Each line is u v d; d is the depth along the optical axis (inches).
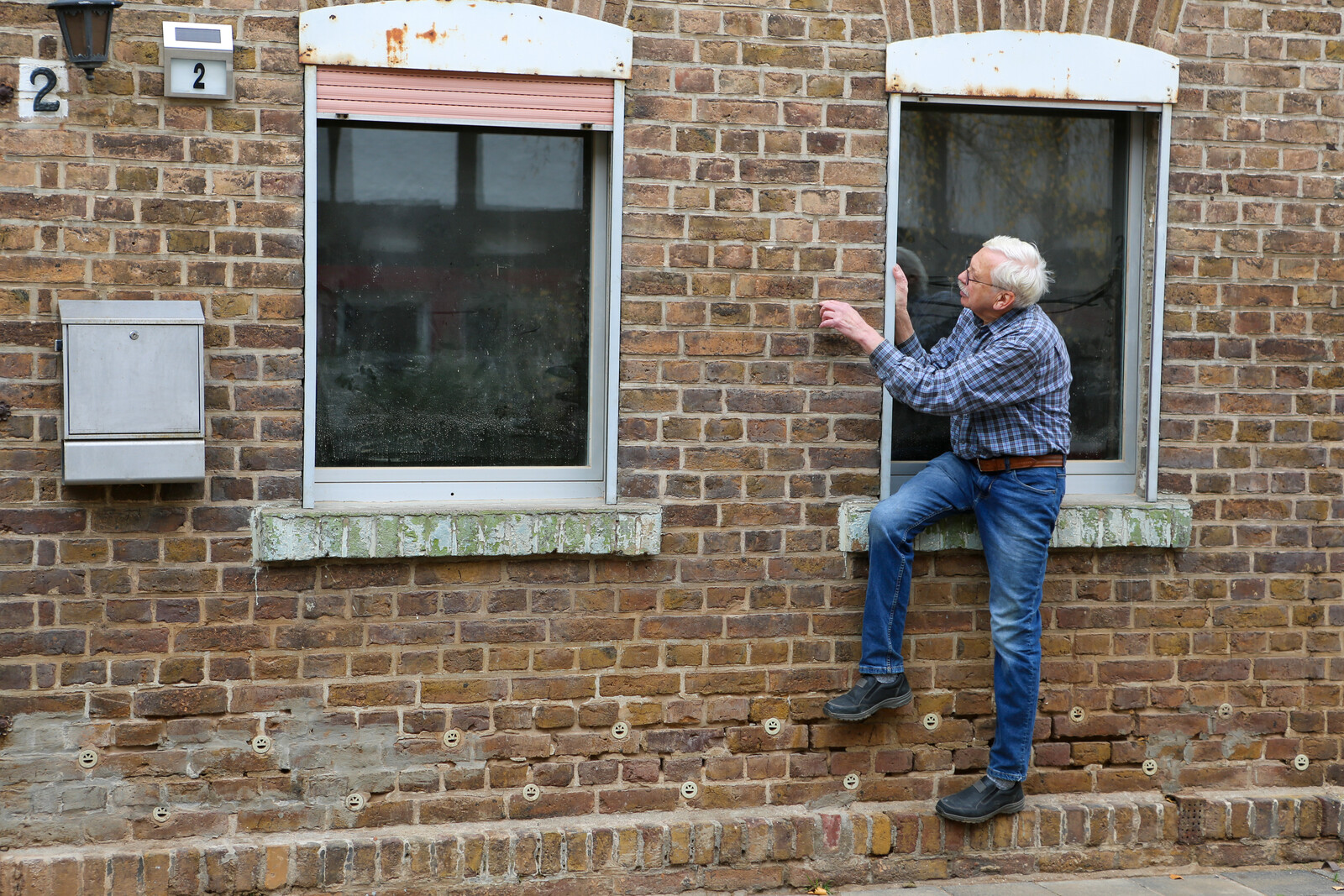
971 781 172.4
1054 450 158.7
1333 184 176.4
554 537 159.0
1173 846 174.2
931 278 175.3
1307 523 178.4
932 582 171.0
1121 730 176.1
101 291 148.9
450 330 164.9
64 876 147.7
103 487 150.3
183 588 152.8
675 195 161.9
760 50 162.9
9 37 145.3
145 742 152.8
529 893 158.4
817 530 167.5
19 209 146.4
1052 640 174.2
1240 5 173.0
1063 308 178.9
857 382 167.3
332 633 156.6
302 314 154.4
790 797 168.9
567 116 159.5
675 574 164.6
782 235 164.6
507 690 161.2
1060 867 171.2
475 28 155.7
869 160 166.1
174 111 149.6
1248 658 178.2
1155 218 172.7
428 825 159.8
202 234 151.1
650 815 164.9
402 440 164.2
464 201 163.9
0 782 149.4
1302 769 178.5
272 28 151.2
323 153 159.6
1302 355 176.9
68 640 150.3
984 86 167.5
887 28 165.8
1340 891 167.2
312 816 156.9
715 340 163.6
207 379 152.0
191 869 150.8
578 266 167.2
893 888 166.2
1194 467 175.5
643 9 160.1
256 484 154.2
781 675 167.6
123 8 147.7
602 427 167.6
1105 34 170.4
